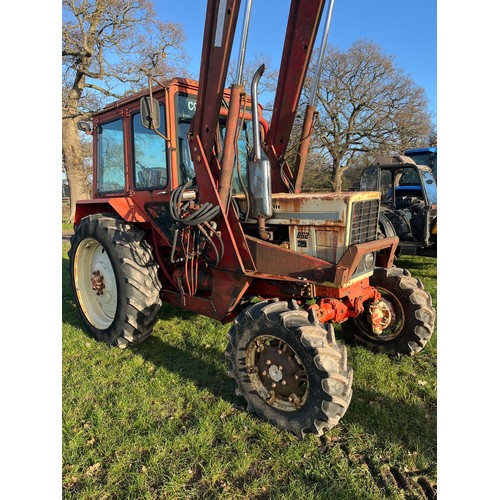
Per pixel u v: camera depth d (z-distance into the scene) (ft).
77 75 54.90
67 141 56.54
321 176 78.33
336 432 8.53
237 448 7.96
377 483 7.21
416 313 11.29
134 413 9.20
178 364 11.54
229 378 10.70
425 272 23.59
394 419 8.86
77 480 7.37
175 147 11.12
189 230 10.48
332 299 9.33
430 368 11.12
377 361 11.51
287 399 8.54
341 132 74.43
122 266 11.79
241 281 10.05
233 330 9.11
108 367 11.38
